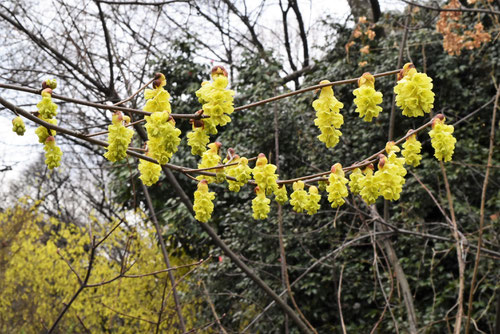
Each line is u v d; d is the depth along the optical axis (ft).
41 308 25.50
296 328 21.27
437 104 23.34
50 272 26.12
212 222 24.58
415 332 13.98
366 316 20.54
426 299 20.18
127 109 5.08
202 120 5.35
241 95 26.30
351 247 21.29
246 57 26.94
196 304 25.20
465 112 22.99
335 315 21.61
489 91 22.80
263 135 24.22
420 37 22.79
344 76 24.99
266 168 6.09
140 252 25.26
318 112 5.64
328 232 21.13
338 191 6.06
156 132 4.99
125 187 25.84
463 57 23.08
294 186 6.31
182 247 26.71
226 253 13.89
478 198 21.02
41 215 28.14
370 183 5.84
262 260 22.17
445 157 5.70
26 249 27.07
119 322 27.07
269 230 21.77
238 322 23.04
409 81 4.98
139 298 25.02
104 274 24.97
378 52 25.44
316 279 21.52
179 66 26.76
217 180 6.10
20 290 27.02
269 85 24.86
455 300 19.25
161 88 5.33
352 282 20.98
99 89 15.35
